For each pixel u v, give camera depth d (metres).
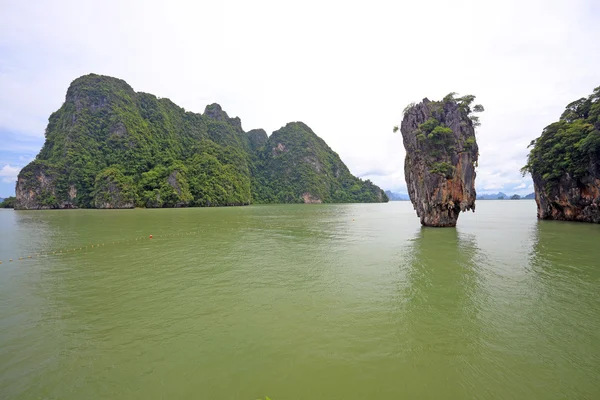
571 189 33.59
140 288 11.38
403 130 34.16
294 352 6.78
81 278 12.74
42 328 8.08
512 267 14.16
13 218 44.50
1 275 13.26
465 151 29.45
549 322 8.28
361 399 5.27
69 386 5.69
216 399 5.30
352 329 7.89
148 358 6.59
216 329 7.94
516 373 6.00
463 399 5.26
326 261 15.70
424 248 19.06
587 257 16.08
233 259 16.28
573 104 36.62
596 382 5.72
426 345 7.06
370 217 47.19
